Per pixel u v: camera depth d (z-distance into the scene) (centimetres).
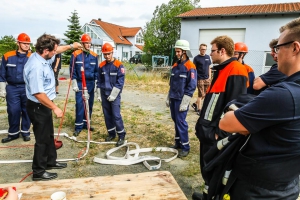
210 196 146
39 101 264
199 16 1499
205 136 220
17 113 415
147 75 1458
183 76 353
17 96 408
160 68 1850
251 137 120
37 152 286
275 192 118
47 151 296
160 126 527
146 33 2453
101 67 410
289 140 105
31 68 257
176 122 377
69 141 435
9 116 414
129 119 578
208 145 221
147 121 567
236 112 117
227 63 218
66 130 493
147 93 990
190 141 443
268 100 105
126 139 449
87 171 325
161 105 760
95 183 186
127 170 330
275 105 103
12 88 402
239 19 1429
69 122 539
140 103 785
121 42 4353
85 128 498
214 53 226
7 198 138
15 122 420
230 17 1451
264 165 115
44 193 172
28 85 269
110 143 427
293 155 109
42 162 292
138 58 3350
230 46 220
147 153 390
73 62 446
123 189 178
